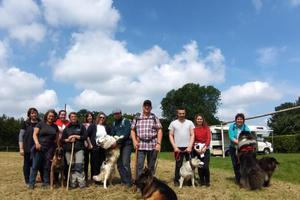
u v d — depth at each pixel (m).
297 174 15.29
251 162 11.25
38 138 11.06
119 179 12.82
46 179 11.35
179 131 11.48
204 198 9.84
